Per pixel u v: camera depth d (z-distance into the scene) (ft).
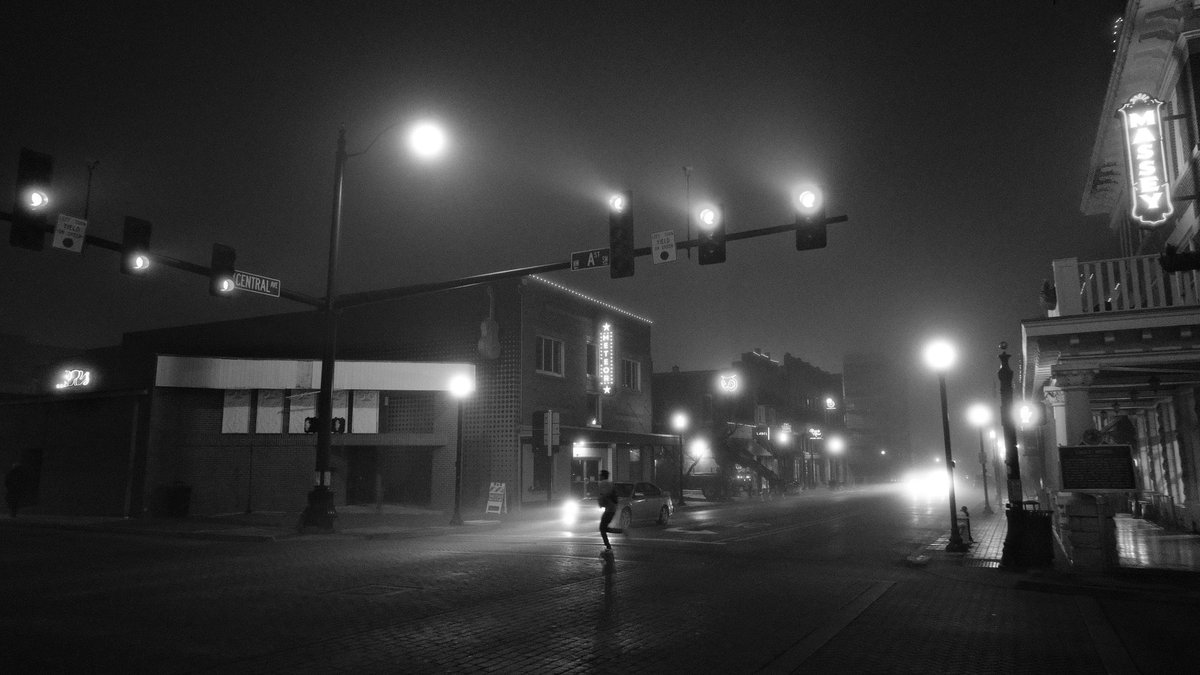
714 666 24.38
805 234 47.06
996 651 26.43
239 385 103.35
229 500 101.50
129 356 119.55
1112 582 39.68
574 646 26.91
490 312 115.85
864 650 26.53
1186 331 42.22
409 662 24.72
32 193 44.88
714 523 88.22
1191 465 62.28
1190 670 23.97
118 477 96.58
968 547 56.70
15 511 93.61
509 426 112.68
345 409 111.96
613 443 129.80
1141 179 48.06
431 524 84.84
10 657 25.05
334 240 73.10
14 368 171.63
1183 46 48.85
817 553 56.49
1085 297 57.77
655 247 51.55
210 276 58.80
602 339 136.05
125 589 39.04
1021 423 91.35
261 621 30.89
